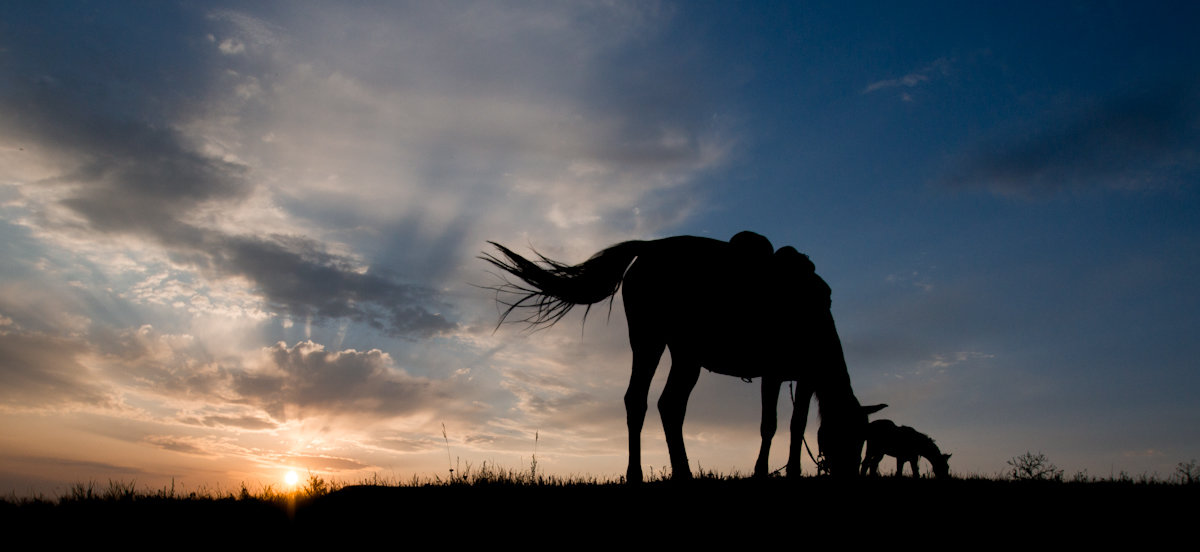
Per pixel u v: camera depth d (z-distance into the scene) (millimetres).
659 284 8188
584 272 8641
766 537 6039
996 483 8203
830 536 6059
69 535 6711
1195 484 8289
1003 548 5832
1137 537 6133
